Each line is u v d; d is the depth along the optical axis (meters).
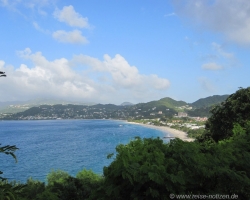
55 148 81.50
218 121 25.16
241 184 4.68
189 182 4.63
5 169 50.56
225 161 4.96
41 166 53.38
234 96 24.28
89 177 20.62
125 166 4.44
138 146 5.71
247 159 5.32
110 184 4.94
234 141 6.36
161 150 5.53
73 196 12.32
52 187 12.99
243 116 22.00
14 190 3.98
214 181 4.82
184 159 4.78
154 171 4.32
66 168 50.69
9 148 4.07
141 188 4.48
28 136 127.62
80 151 74.44
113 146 84.38
